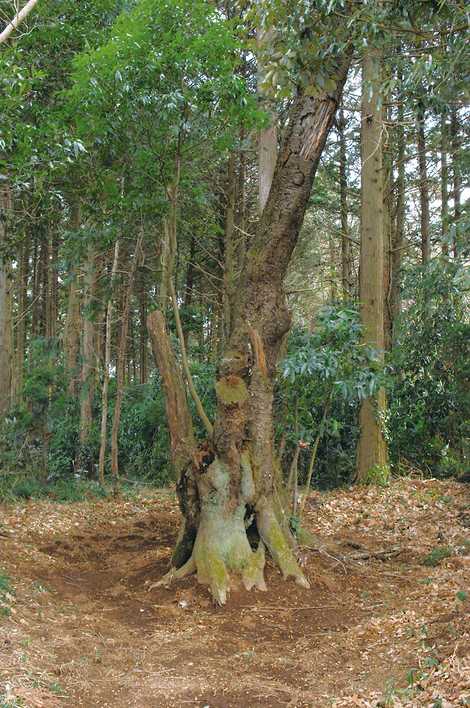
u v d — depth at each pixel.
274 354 7.97
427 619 6.29
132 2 12.20
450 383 15.51
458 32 6.38
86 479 15.78
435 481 14.20
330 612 6.84
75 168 10.75
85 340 18.00
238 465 7.45
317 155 7.82
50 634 5.95
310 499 12.94
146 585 7.57
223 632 6.29
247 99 9.43
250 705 4.87
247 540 7.42
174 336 18.47
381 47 6.82
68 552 9.09
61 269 20.33
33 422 14.52
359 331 8.50
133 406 17.94
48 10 11.65
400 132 16.84
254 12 7.17
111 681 5.17
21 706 4.39
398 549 9.35
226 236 17.77
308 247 23.61
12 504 11.97
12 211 11.51
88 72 9.27
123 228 13.40
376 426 14.13
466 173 15.84
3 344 15.51
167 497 14.23
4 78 8.59
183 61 8.95
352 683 5.20
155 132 9.75
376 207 14.43
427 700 4.57
